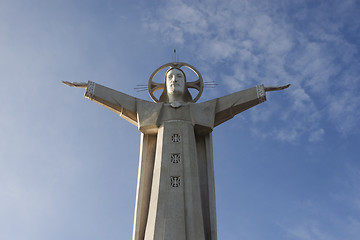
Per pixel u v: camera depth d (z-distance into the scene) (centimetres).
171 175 2586
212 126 2820
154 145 2866
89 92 2767
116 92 2861
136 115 2880
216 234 2566
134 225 2594
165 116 2814
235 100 2850
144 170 2770
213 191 2705
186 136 2727
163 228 2398
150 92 3053
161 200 2495
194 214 2464
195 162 2673
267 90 2848
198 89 3062
